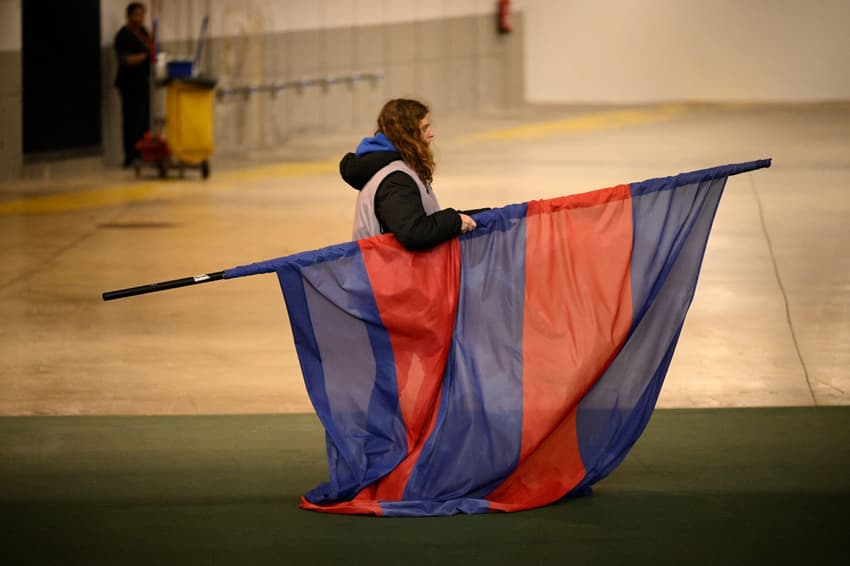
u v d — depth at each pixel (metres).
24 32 33.91
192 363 14.75
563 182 31.72
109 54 38.06
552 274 9.70
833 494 9.93
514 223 9.73
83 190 31.88
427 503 9.41
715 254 21.55
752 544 8.74
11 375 14.20
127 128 37.03
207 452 11.30
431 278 9.58
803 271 20.06
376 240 9.52
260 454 11.25
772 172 32.94
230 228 25.11
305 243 23.16
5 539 8.98
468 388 9.51
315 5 46.94
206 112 34.31
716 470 10.62
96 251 22.45
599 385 9.72
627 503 9.68
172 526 9.24
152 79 37.81
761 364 14.54
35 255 22.06
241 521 9.34
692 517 9.34
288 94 45.91
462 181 32.31
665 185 9.77
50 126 35.34
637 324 9.65
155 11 38.72
